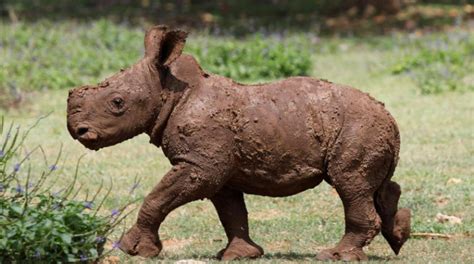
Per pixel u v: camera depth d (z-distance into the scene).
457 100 31.86
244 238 15.30
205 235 17.91
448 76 34.62
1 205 14.16
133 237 14.77
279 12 57.09
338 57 42.31
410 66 37.62
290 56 36.66
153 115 14.60
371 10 55.09
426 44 42.84
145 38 14.79
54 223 13.70
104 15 54.62
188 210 19.78
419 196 20.67
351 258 14.80
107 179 22.25
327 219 19.19
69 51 38.47
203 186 14.51
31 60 35.28
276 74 36.00
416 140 26.25
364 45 45.75
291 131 14.53
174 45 14.52
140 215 14.74
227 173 14.60
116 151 25.11
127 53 38.88
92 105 14.40
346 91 14.76
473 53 39.09
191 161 14.47
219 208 15.30
